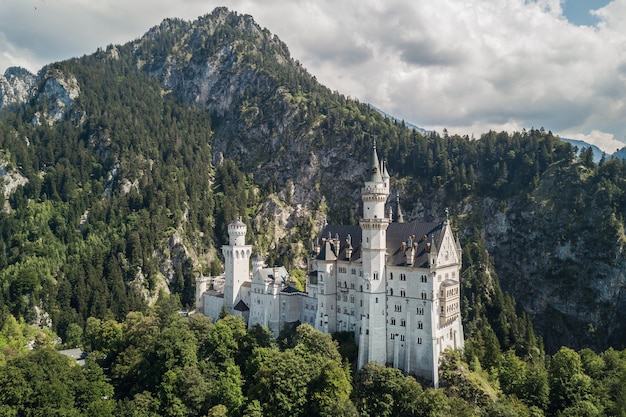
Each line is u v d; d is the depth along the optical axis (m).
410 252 145.25
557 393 137.12
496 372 147.38
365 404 126.19
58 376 130.62
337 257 166.12
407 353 144.38
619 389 136.50
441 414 117.06
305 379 128.75
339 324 165.00
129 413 128.12
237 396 133.88
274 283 181.88
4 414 115.44
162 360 146.12
